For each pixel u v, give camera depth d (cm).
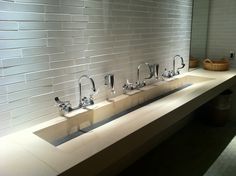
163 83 259
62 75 167
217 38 358
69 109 170
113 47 202
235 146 294
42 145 128
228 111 349
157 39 256
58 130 159
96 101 197
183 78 296
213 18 354
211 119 351
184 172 245
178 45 298
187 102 201
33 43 146
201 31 347
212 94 248
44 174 102
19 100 144
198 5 324
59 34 159
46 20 150
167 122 179
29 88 148
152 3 237
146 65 245
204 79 293
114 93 212
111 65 204
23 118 148
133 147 150
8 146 128
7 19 132
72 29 167
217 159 267
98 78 194
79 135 161
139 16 223
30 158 115
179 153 281
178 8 283
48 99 161
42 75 154
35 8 143
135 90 231
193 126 354
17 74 141
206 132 334
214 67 333
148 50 245
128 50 219
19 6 136
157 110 183
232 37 343
